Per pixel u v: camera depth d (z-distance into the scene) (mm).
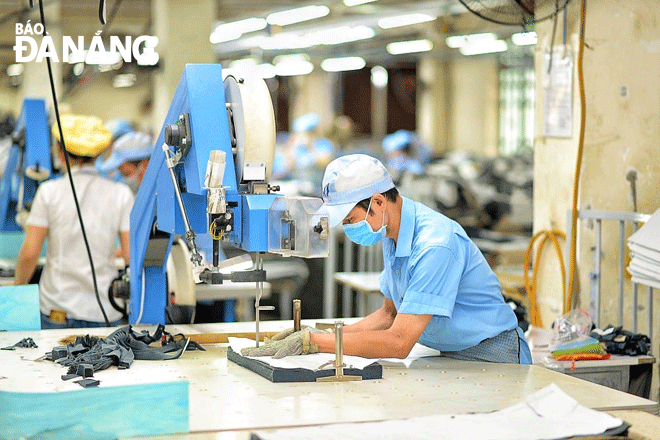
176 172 2934
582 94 4277
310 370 2654
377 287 5750
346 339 2840
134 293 3572
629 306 4395
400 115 21734
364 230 2908
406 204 2988
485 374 2826
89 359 2775
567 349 3547
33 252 4379
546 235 4719
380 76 20766
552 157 4668
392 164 15281
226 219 2592
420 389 2600
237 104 2709
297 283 7746
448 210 10734
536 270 4801
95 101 18641
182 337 3197
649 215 4051
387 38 16484
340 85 22047
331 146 18094
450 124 20094
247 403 2406
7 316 3455
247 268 2812
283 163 16391
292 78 22234
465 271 3053
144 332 3139
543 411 2283
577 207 4391
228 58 16672
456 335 3043
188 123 2736
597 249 4332
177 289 3709
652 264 3887
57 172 5355
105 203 4488
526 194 11422
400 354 2855
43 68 9578
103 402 2113
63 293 4410
